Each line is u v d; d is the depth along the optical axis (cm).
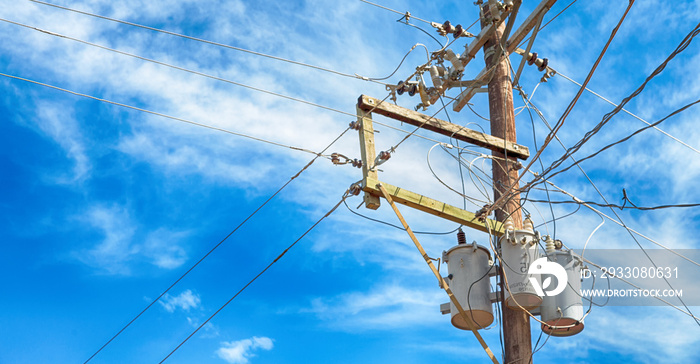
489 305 837
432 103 961
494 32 970
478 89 991
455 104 1029
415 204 877
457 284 842
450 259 859
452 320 854
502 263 823
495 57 962
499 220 873
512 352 809
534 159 780
